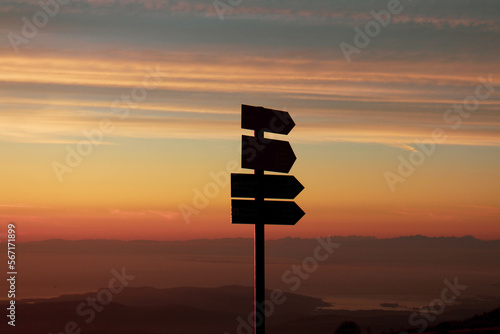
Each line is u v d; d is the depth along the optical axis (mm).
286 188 9812
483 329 23578
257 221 9555
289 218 9742
